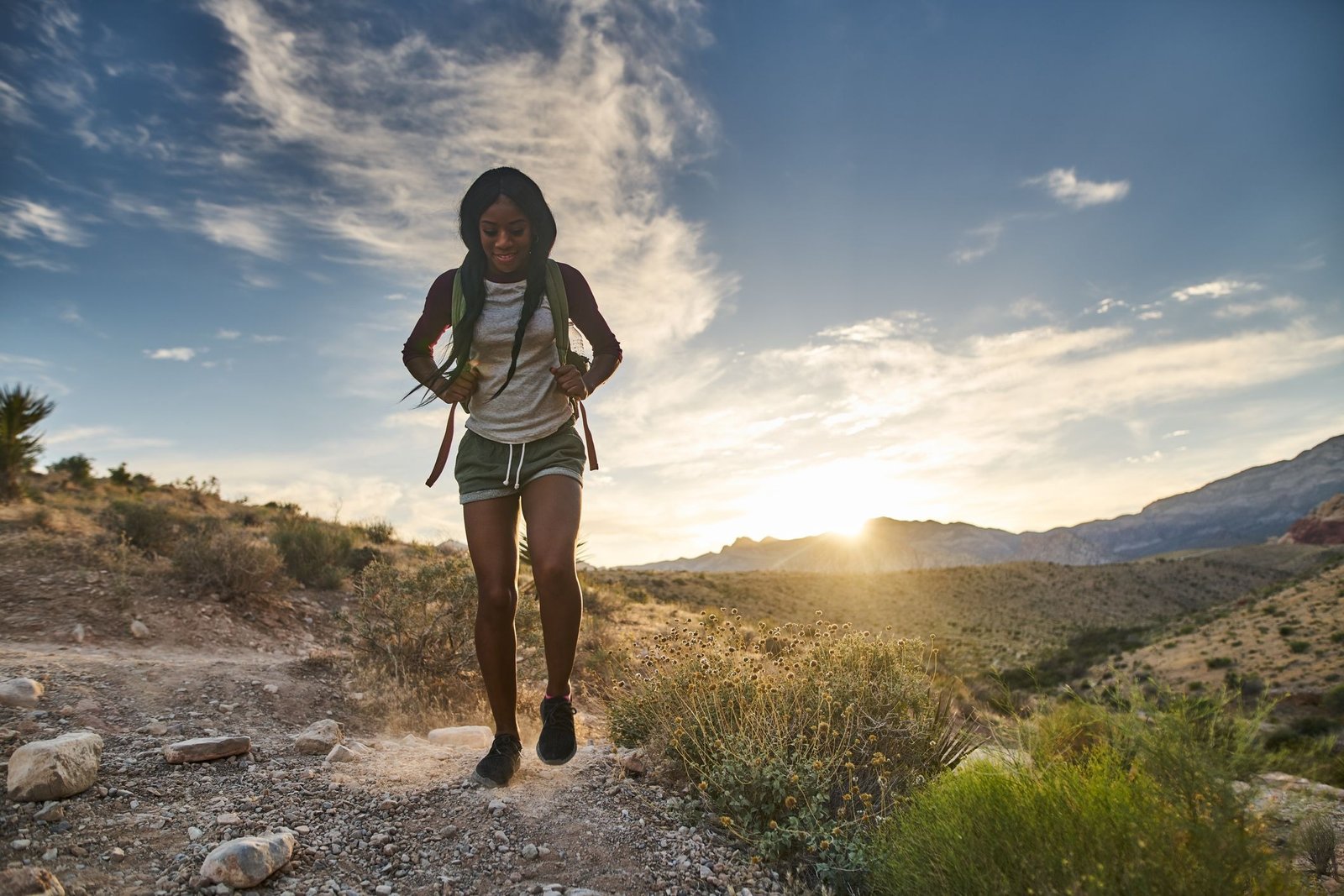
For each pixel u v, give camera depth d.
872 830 2.96
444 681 5.87
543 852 2.64
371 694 5.30
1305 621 48.06
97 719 3.73
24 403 13.27
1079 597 103.56
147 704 4.16
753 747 3.30
